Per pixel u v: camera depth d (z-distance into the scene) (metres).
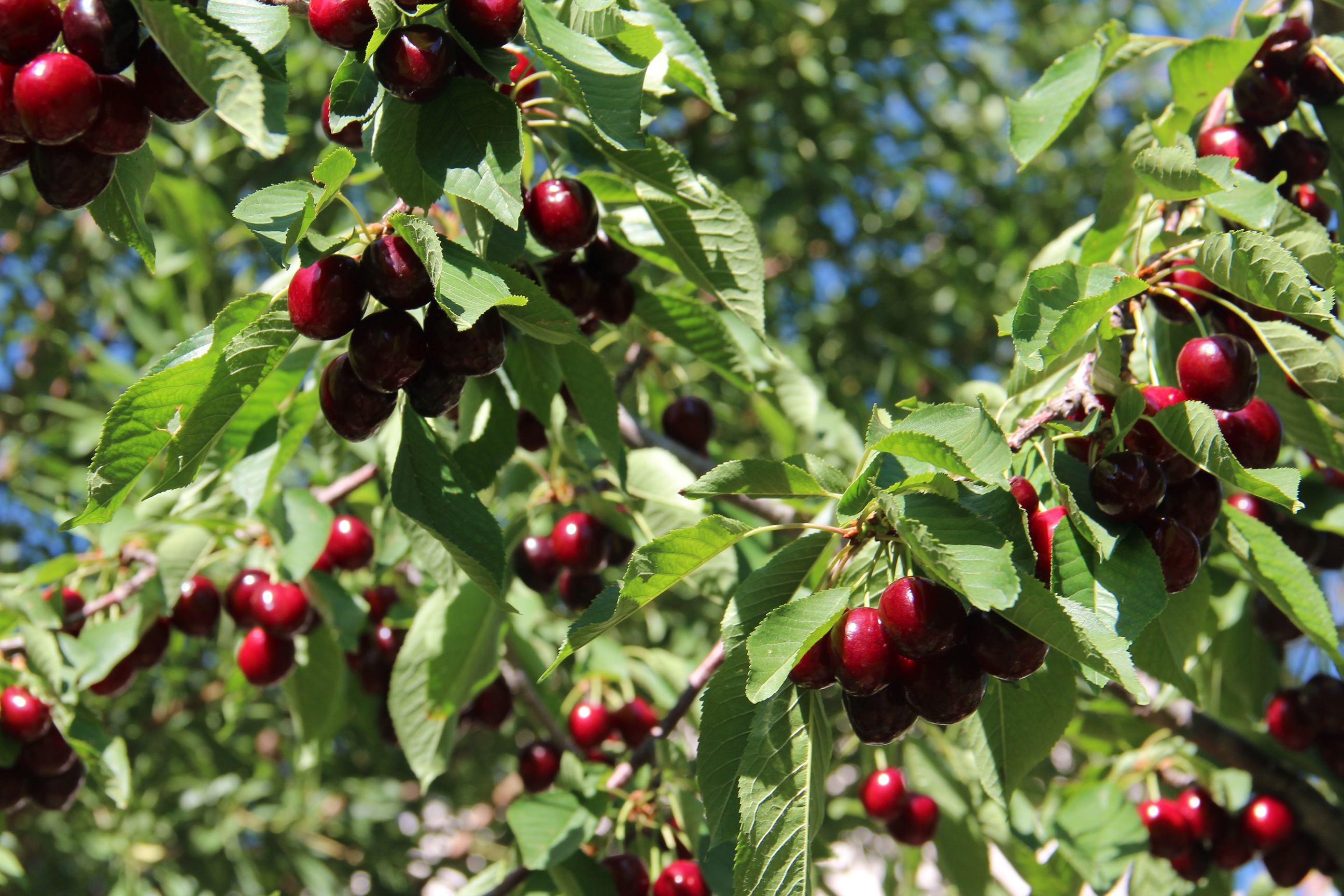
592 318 0.78
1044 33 2.10
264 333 0.62
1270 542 0.67
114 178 0.66
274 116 0.60
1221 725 0.90
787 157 1.77
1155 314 0.76
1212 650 0.91
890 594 0.59
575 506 0.94
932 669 0.60
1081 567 0.62
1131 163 0.75
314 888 1.69
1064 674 0.64
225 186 1.58
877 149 1.99
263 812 1.71
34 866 1.64
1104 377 0.66
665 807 0.85
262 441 0.78
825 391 1.41
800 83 1.76
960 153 1.89
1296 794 0.88
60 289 1.74
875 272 1.95
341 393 0.64
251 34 0.62
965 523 0.60
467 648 0.85
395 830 1.85
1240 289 0.65
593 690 0.95
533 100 0.70
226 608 0.92
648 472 0.88
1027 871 0.90
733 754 0.64
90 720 0.88
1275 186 0.67
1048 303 0.62
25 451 1.68
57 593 0.94
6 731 0.83
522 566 0.91
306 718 1.00
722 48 1.73
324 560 0.94
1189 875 0.89
